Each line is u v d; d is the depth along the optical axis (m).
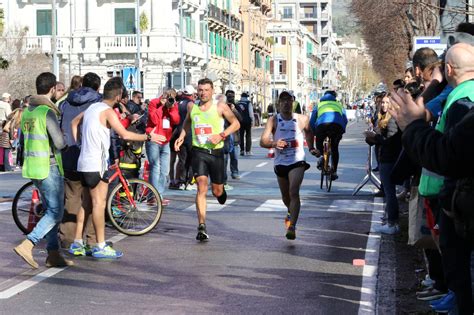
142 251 15.87
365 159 41.69
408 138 7.63
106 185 15.19
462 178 7.73
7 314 11.13
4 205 22.89
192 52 88.31
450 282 8.73
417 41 32.59
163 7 82.88
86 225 16.19
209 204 23.23
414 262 14.49
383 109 18.06
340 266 14.26
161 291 12.44
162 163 22.97
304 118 16.59
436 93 10.38
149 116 22.89
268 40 143.00
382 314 10.91
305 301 11.73
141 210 17.92
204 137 16.92
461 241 8.64
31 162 13.93
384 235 17.42
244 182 29.91
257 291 12.39
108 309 11.37
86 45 83.06
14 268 14.30
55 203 14.06
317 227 18.77
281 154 16.59
